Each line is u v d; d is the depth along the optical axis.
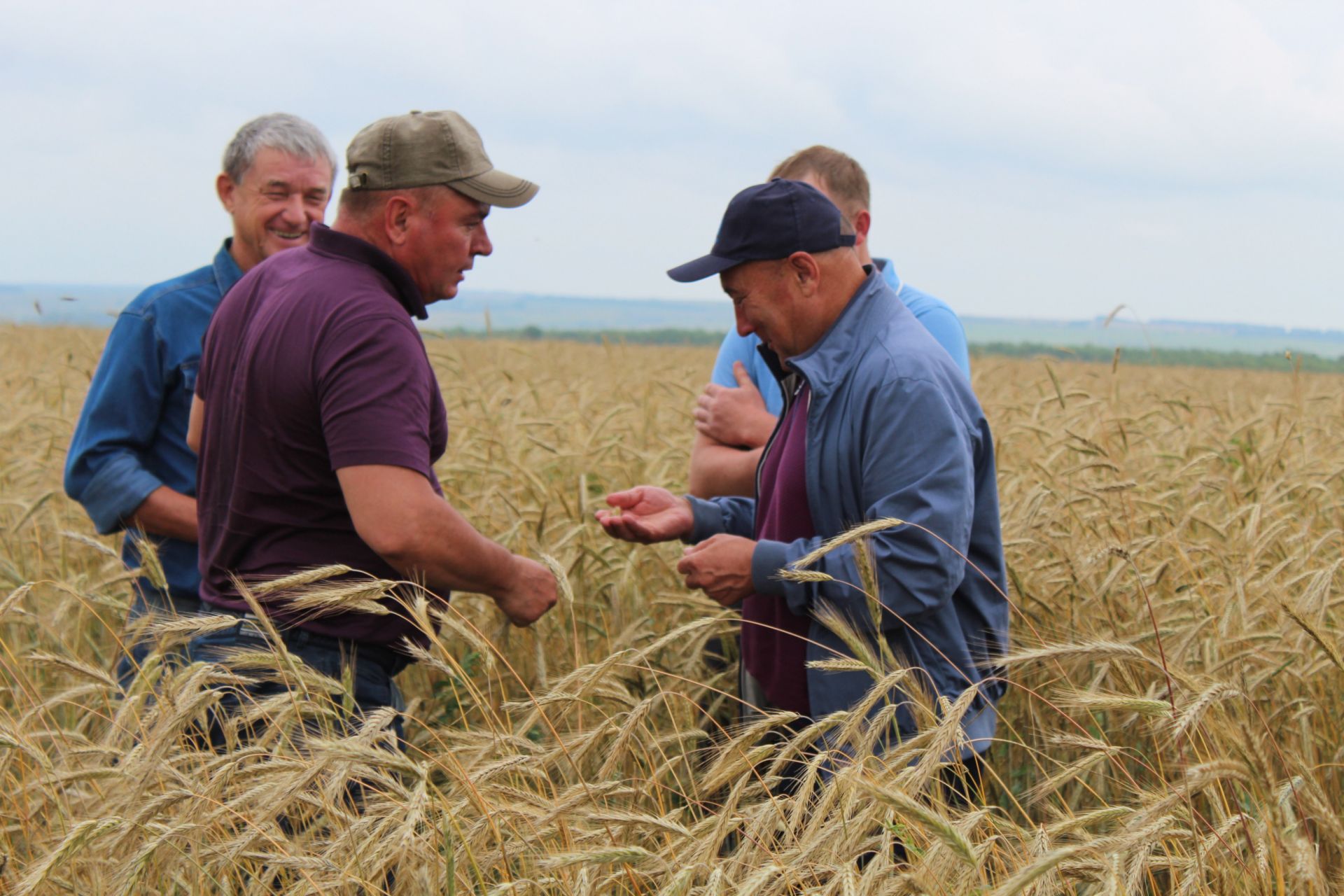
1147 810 2.10
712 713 3.59
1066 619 3.57
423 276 2.92
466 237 2.92
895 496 2.66
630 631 3.59
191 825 2.12
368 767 2.27
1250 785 2.28
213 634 2.85
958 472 2.66
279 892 2.38
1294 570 3.73
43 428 6.64
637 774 2.72
